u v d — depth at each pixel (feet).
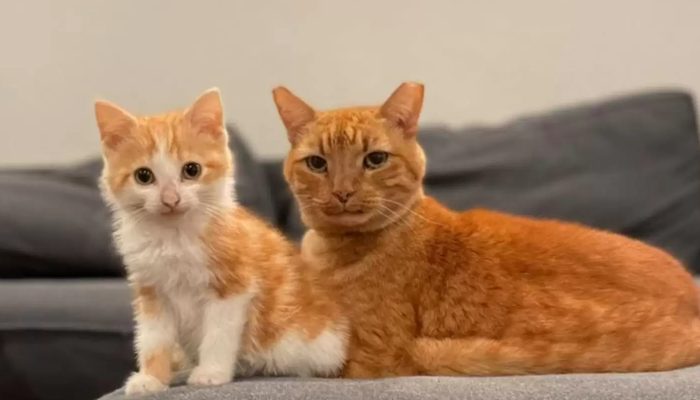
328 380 4.12
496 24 9.06
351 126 4.72
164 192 4.00
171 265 4.03
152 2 9.26
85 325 5.90
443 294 4.57
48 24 9.32
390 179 4.70
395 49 9.18
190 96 9.32
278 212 8.16
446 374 4.39
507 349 4.30
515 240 4.67
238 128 8.92
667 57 8.94
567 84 9.05
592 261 4.52
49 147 9.34
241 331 4.11
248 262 4.13
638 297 4.38
